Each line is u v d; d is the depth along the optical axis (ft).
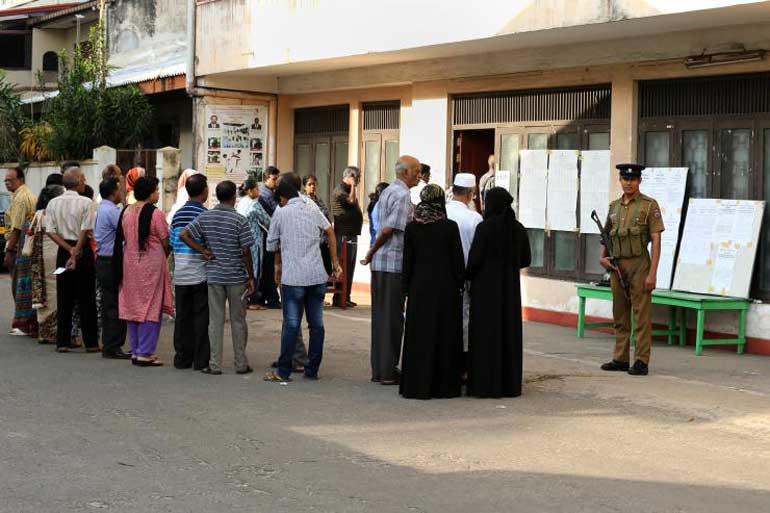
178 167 74.02
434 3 49.96
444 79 57.21
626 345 38.37
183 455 25.94
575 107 50.67
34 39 116.57
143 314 38.93
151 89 80.48
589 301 49.34
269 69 63.82
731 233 43.09
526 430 29.01
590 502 22.25
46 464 24.98
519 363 33.81
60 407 31.50
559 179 51.16
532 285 52.42
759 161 42.65
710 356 41.78
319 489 23.04
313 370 36.70
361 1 54.39
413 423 29.81
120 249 39.19
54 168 86.58
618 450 26.89
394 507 21.72
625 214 37.76
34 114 110.83
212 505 21.79
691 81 45.19
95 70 89.51
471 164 57.98
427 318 33.24
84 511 21.33
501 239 33.58
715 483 23.91
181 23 89.92
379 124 64.23
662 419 30.55
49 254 44.29
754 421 30.40
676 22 41.60
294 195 35.99
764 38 41.22
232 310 37.63
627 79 47.32
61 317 42.27
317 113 69.72
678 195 45.19
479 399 33.37
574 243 50.75
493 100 55.21
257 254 54.85
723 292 42.93
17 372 37.55
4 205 82.23
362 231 65.31
